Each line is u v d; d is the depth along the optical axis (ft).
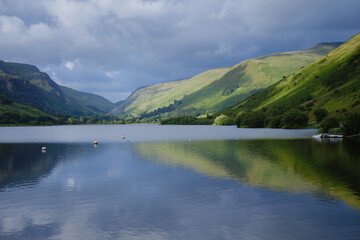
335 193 113.50
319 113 585.22
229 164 181.16
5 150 282.97
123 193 118.32
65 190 123.54
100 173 158.51
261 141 351.87
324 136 381.60
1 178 147.43
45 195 116.37
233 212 94.89
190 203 104.37
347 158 198.18
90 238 78.38
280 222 86.48
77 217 92.63
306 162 183.93
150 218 91.09
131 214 94.58
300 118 632.79
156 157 220.02
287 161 188.96
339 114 565.12
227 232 80.69
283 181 133.39
